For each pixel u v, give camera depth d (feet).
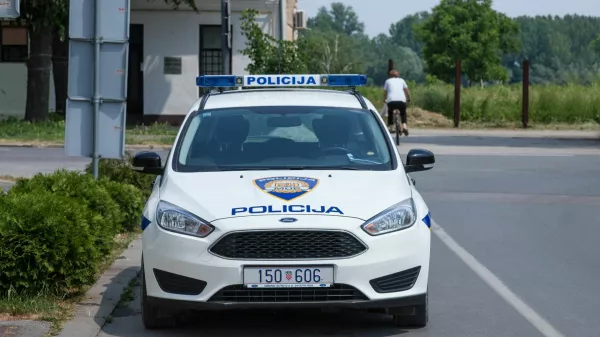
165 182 32.01
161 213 29.94
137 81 135.95
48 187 42.98
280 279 28.73
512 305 34.78
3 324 30.40
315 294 28.94
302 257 28.81
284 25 115.65
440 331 31.19
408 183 32.24
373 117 35.53
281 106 35.60
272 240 28.81
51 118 123.44
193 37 132.16
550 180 73.87
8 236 32.73
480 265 42.19
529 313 33.60
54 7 111.04
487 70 360.07
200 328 31.53
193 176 31.91
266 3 131.85
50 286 33.55
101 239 37.73
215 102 36.32
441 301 35.45
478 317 33.04
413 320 31.30
